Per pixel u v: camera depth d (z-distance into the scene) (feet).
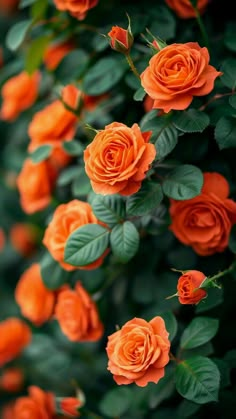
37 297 3.53
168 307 3.36
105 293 3.60
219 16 3.41
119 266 3.49
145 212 2.91
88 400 3.75
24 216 4.69
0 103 4.57
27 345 4.17
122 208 3.01
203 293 2.75
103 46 3.34
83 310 3.32
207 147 3.18
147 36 3.28
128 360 2.81
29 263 4.64
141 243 3.43
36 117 3.57
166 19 3.27
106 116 3.54
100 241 3.03
